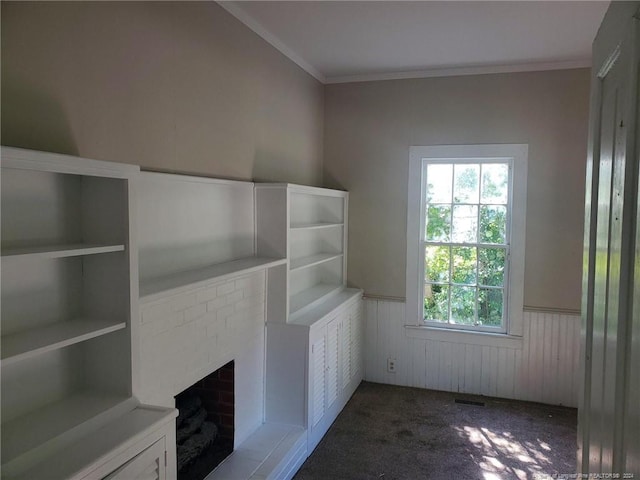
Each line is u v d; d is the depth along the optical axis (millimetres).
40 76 1714
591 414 1194
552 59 3938
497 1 2855
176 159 2465
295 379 3256
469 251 4371
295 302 3723
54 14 1761
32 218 1665
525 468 3121
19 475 1388
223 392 2947
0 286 1572
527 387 4199
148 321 2162
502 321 4301
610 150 1058
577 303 4035
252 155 3264
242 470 2717
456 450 3350
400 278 4504
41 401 1739
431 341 4441
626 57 929
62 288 1805
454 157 4293
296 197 4035
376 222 4543
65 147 1817
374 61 4059
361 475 3037
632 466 814
